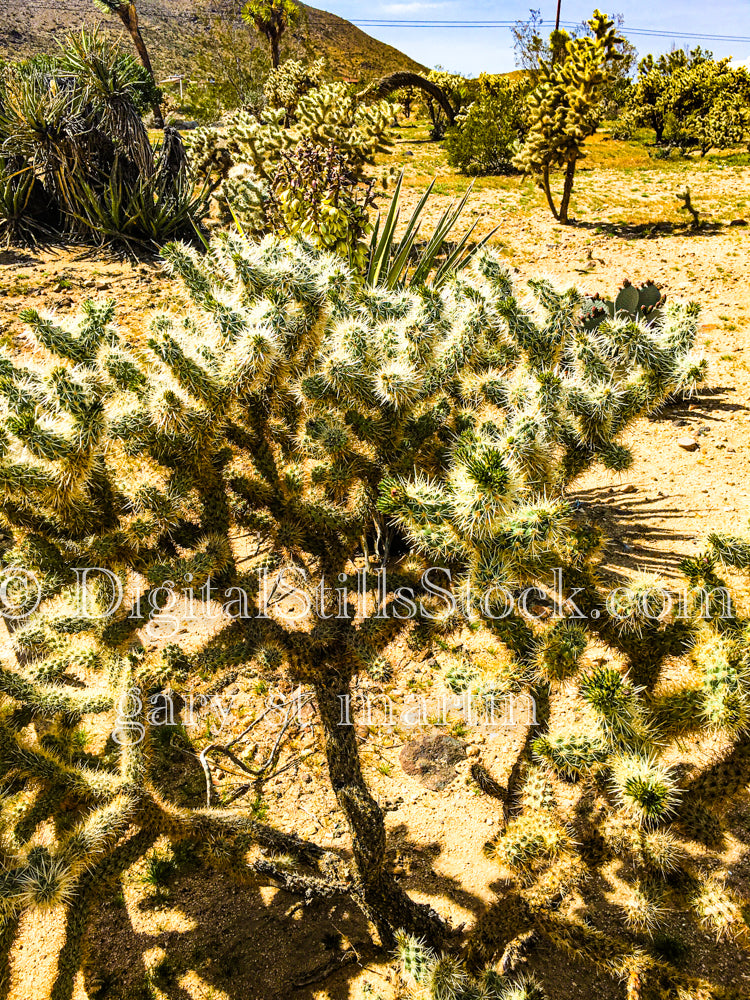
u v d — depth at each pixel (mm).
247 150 6695
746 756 2205
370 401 2535
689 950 2816
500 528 2053
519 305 2709
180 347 2270
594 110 14523
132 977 2848
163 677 2775
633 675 2363
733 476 5969
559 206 17219
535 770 2490
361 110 6176
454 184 19750
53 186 12531
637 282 11016
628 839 2324
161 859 3299
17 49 66312
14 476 2090
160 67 62156
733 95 30875
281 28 27828
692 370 2607
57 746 2842
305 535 2613
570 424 2615
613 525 5379
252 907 3113
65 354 2375
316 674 2602
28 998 2730
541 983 2752
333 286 2729
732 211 15922
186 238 12656
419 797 3549
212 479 2551
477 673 2410
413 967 2432
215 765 3697
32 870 2174
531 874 2465
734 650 2086
